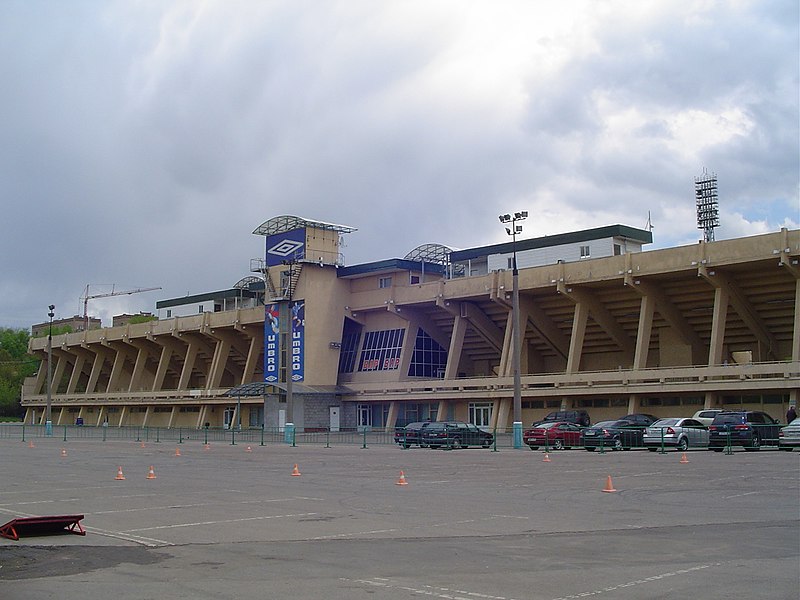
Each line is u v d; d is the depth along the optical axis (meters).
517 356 45.50
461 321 70.38
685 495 20.00
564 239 69.62
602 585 9.80
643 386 56.19
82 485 24.17
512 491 21.69
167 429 88.81
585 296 61.97
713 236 75.25
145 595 9.41
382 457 38.84
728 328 60.31
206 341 97.25
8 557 11.87
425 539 13.62
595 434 41.38
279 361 78.00
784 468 27.75
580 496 20.19
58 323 170.88
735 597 9.09
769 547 12.42
